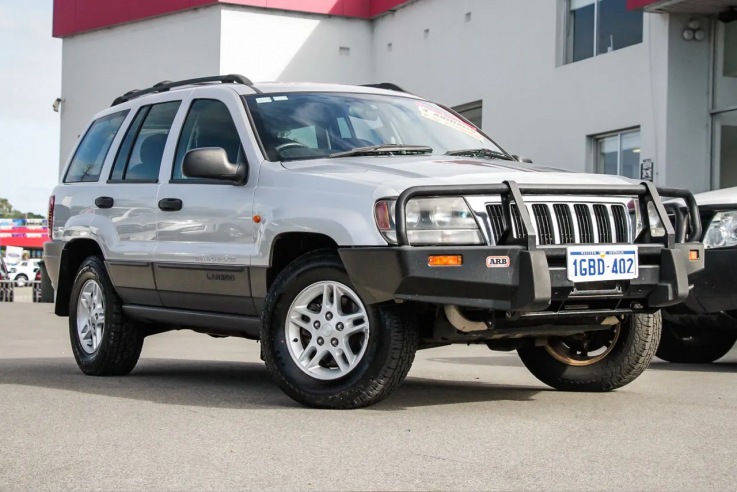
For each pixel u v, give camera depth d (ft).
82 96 82.23
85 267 22.20
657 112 48.49
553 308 15.30
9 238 242.78
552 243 15.19
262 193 17.12
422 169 15.75
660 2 45.42
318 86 19.89
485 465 11.54
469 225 14.87
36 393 18.24
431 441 12.98
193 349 33.37
